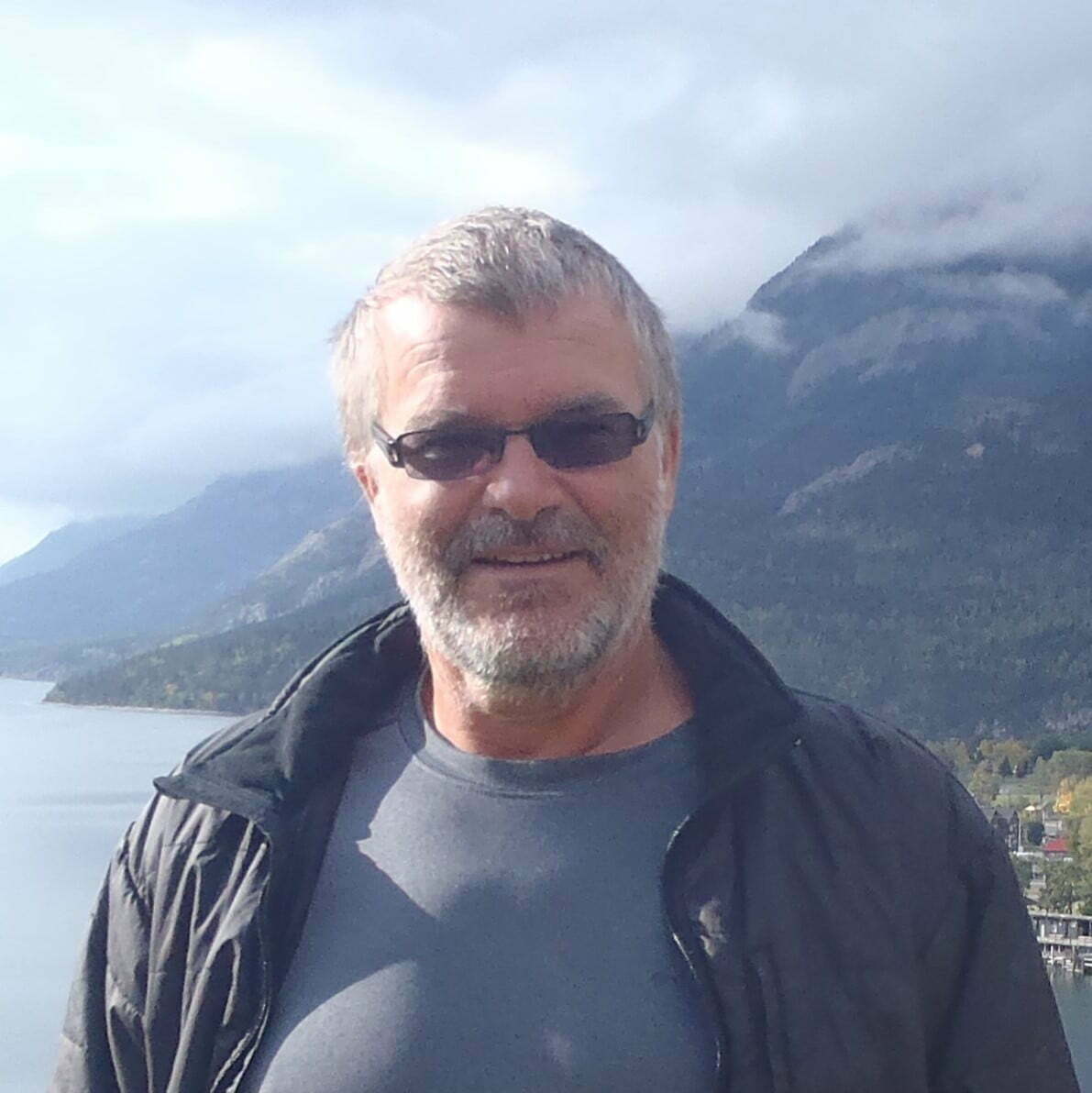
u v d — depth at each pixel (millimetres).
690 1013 2764
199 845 3168
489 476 2998
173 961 3107
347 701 3348
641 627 3156
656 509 3137
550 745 3135
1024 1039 2902
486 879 2939
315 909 3061
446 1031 2787
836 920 2838
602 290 3102
